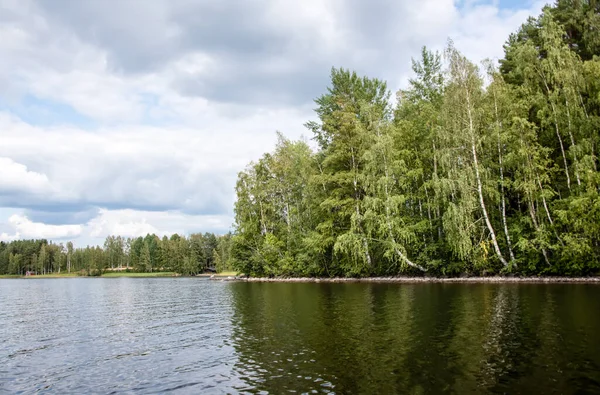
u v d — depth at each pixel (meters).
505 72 51.03
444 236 46.97
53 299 47.53
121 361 15.23
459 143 40.78
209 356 15.20
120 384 12.35
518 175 38.38
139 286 76.56
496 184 40.47
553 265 37.47
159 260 169.50
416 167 49.06
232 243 73.56
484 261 39.56
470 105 40.78
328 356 13.98
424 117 49.56
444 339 15.45
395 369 12.11
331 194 53.41
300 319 22.09
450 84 42.22
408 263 45.34
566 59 37.25
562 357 12.41
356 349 14.70
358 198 51.31
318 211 57.81
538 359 12.34
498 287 32.78
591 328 15.93
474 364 12.20
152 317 27.53
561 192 40.38
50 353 17.17
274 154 69.81
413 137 49.84
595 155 36.62
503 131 39.59
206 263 164.88
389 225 43.69
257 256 68.19
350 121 52.84
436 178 41.28
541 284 33.78
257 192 69.38
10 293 62.88
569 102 36.75
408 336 16.31
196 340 18.52
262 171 71.06
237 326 21.41
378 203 44.72
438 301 25.84
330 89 64.56
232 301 35.03
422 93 57.09
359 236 46.97
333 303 28.14
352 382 11.17
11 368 14.75
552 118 37.56
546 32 39.25
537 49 44.72
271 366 13.23
